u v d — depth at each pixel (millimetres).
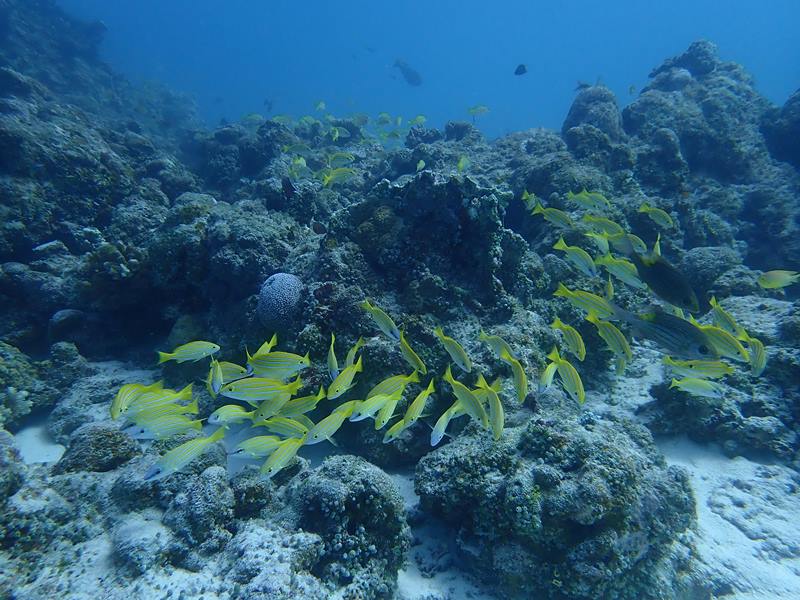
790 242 4418
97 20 11898
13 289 3100
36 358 3037
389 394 1585
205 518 1563
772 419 2217
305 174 4758
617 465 1613
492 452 1773
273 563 1448
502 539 1640
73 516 1575
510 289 2607
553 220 2633
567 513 1535
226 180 6062
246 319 2650
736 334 2049
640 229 3664
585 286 2824
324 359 2275
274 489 1803
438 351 2240
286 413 1680
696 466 2209
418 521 1905
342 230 2611
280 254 2918
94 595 1383
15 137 3623
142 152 5805
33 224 3576
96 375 2797
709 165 5332
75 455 1819
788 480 2072
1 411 2402
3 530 1422
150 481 1658
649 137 5328
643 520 1590
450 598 1653
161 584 1418
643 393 2561
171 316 3082
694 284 3316
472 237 2434
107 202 4117
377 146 6770
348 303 2336
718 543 1852
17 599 1346
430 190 2438
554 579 1543
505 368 2150
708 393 1804
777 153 5863
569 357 2549
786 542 1837
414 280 2422
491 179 4684
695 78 6582
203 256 2980
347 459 1758
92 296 3012
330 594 1502
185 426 1603
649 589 1586
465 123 6543
